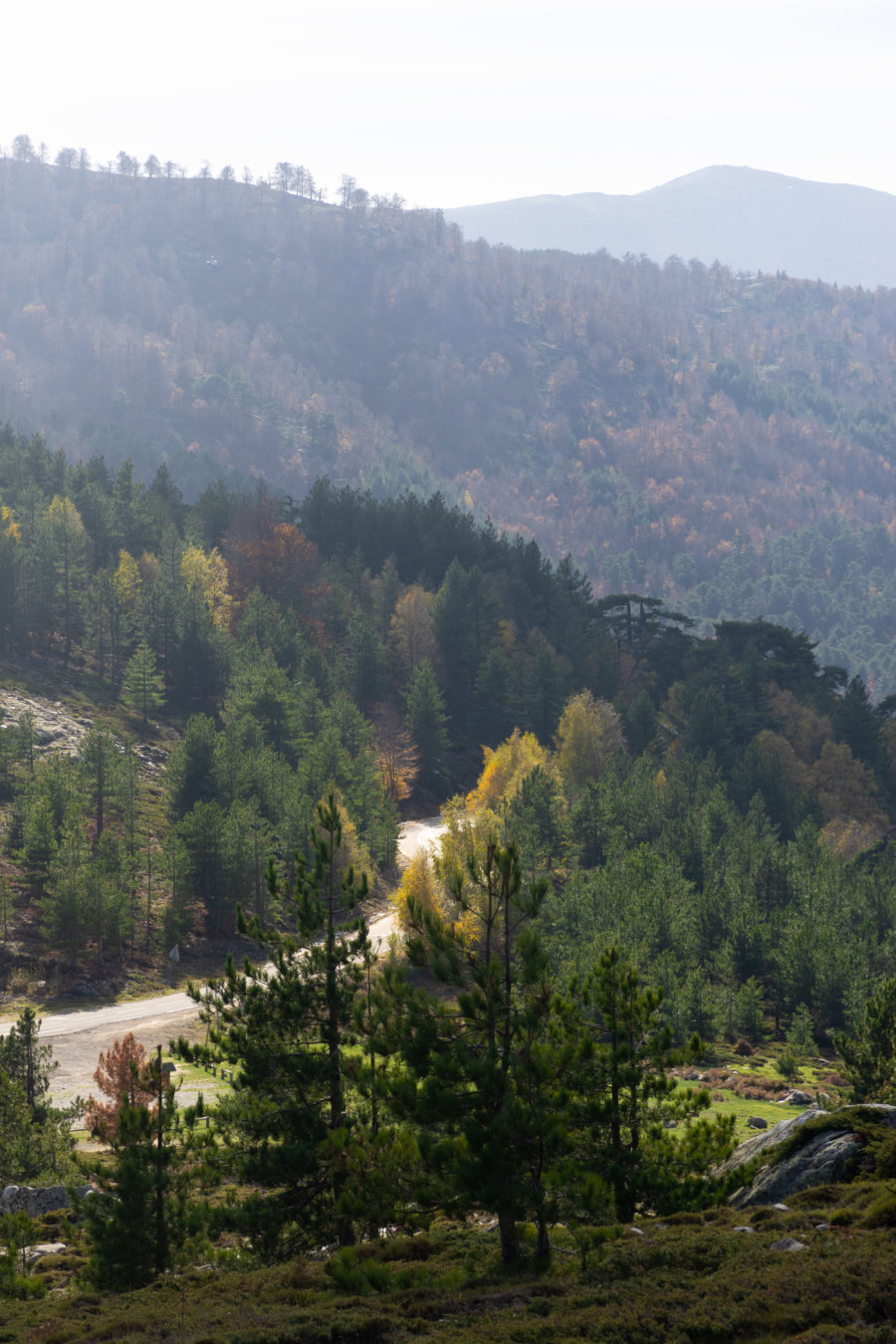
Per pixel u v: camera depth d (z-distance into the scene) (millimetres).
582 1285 15172
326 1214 21516
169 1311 16938
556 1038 18422
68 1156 35031
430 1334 14094
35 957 71875
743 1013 68812
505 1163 16578
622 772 106750
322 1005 22844
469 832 72312
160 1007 67812
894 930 77250
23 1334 16812
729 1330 12773
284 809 87875
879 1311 12883
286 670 121000
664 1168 19125
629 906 70750
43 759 96250
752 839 90625
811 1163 18688
